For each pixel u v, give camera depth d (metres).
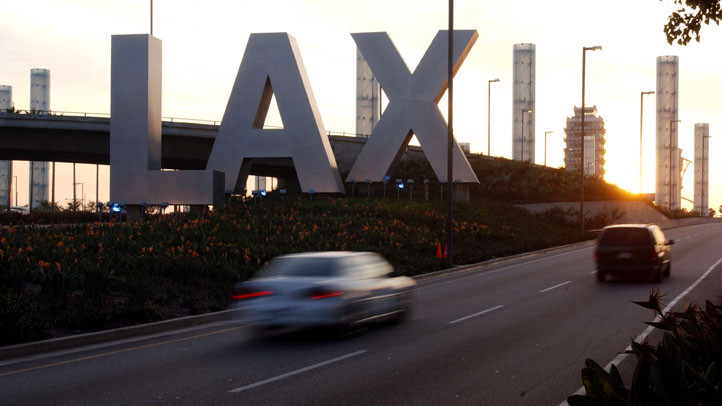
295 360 10.27
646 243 21.34
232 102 46.34
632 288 20.00
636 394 4.48
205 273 20.44
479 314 15.02
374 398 7.84
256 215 36.34
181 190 42.69
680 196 118.38
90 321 13.39
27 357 11.06
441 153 47.34
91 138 56.53
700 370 5.61
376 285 13.00
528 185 66.50
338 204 42.59
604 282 21.91
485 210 49.25
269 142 45.69
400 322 14.01
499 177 67.88
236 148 46.03
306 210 40.56
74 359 10.81
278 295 11.83
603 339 11.64
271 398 7.92
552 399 7.73
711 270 25.69
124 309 14.32
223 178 44.50
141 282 17.23
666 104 118.00
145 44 43.88
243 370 9.59
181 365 10.08
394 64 48.22
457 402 7.62
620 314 14.64
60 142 56.16
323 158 45.19
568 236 46.97
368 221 36.84
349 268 12.59
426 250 31.62
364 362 9.98
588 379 4.61
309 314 11.55
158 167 44.81
